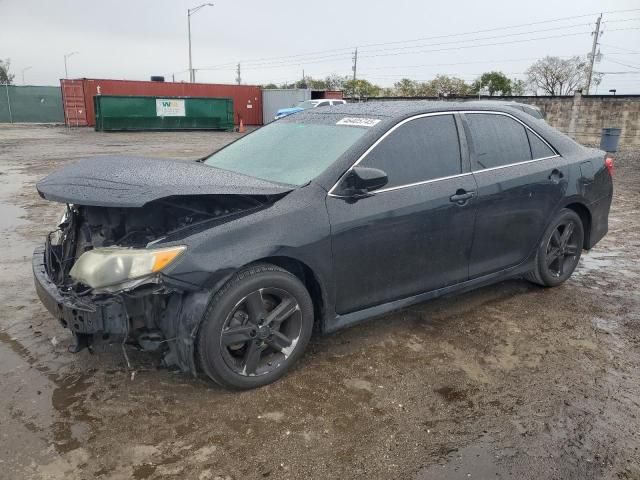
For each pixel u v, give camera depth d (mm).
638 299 4852
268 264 3199
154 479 2500
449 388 3291
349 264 3475
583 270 5699
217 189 3014
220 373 3066
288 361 3346
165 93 38188
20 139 25172
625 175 13727
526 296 4852
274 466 2594
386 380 3369
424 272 3895
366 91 72000
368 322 4215
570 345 3898
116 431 2826
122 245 3141
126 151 18969
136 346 3125
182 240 2922
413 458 2666
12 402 3066
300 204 3273
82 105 36219
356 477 2531
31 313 4312
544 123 4945
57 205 8859
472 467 2607
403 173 3725
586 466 2627
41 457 2621
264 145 4199
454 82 66250
